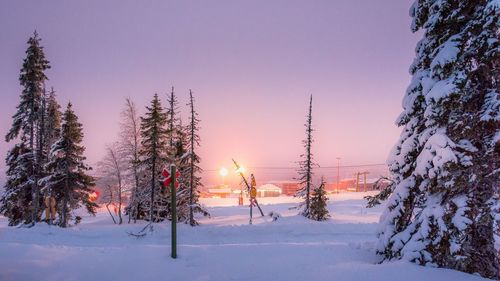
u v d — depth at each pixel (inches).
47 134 1363.2
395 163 446.9
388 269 376.8
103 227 1045.8
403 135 459.2
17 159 1360.7
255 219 1267.2
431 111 389.7
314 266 411.8
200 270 414.0
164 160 1251.8
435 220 386.0
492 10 343.9
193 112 1307.8
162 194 1286.9
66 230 941.8
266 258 450.3
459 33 384.8
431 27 410.0
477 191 374.9
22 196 1347.2
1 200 1373.0
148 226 1039.0
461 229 359.6
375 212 1525.6
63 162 1221.1
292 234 927.0
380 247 442.3
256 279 381.1
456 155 371.2
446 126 392.2
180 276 397.1
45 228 938.7
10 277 376.5
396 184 458.6
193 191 1282.0
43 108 1254.9
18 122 1270.9
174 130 1429.6
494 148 362.9
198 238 930.1
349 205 1795.0
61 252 471.2
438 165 370.6
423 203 417.7
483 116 360.2
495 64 372.2
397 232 434.3
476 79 384.2
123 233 954.7
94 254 464.8
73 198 1240.2
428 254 384.5
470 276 349.1
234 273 401.1
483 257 372.8
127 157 1396.4
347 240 860.6
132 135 1406.3
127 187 1435.8
